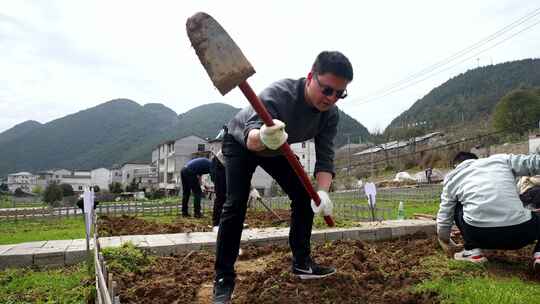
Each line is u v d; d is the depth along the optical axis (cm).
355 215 1109
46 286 420
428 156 4228
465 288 345
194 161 1234
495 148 3316
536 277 395
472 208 402
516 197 392
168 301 346
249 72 239
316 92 310
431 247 526
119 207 1548
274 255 551
